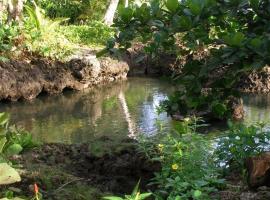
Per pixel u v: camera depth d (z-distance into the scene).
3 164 2.27
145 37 2.77
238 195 3.26
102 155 4.20
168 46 2.83
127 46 2.80
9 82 11.30
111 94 12.51
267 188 3.35
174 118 4.88
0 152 3.42
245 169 3.69
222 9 2.58
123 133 8.66
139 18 2.74
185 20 2.54
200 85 2.91
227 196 3.26
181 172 3.37
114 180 3.88
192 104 3.03
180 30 2.60
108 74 13.99
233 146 4.01
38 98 11.89
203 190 3.23
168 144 3.88
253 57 2.41
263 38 2.47
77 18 19.30
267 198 3.17
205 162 3.78
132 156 4.14
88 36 16.17
